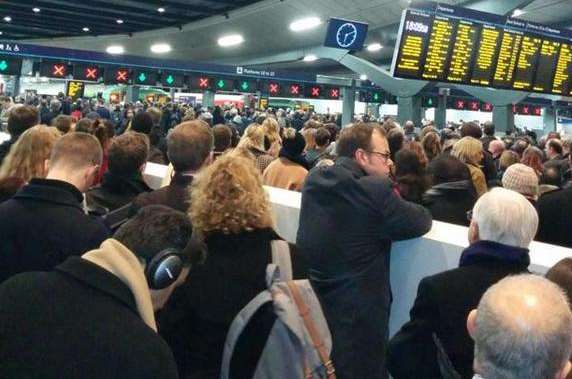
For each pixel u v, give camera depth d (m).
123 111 11.77
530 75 7.74
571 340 0.88
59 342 0.96
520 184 3.00
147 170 3.83
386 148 2.26
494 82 7.45
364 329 1.99
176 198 2.15
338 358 1.97
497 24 7.29
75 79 15.16
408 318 2.15
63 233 1.75
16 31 28.66
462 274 1.59
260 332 1.48
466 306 1.53
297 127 12.84
